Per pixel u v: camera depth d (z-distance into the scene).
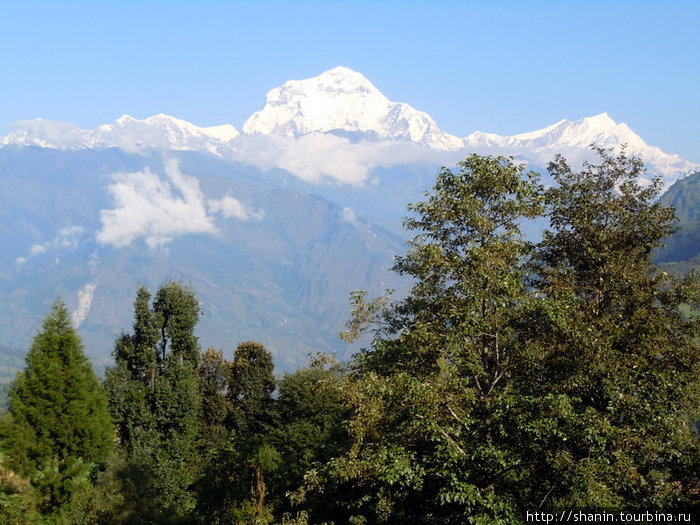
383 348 20.06
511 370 17.72
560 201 24.12
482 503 14.59
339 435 33.78
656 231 22.59
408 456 15.80
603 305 21.95
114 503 29.53
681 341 20.84
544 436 15.03
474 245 16.89
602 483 14.78
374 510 22.34
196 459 41.97
